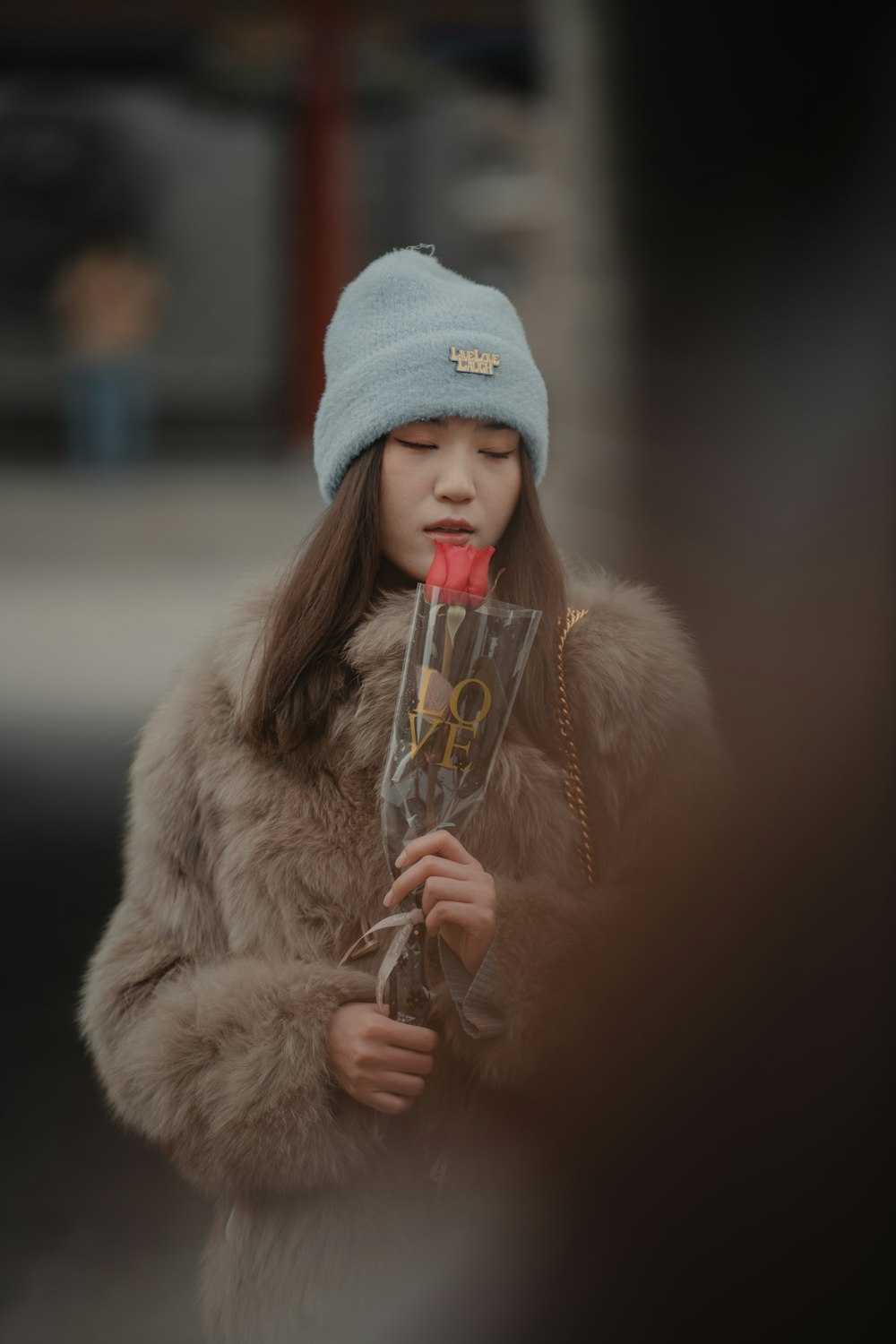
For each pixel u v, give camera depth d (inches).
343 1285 98.3
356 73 1359.5
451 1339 72.9
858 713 58.9
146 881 111.8
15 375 1782.7
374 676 101.3
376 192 1684.3
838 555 59.5
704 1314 59.5
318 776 104.1
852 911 58.7
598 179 323.3
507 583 108.2
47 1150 213.3
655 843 102.2
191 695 111.8
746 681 61.3
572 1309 63.3
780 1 61.9
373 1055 95.0
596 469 263.1
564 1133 72.0
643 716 103.0
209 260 1827.0
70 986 273.0
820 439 60.6
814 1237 58.1
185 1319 165.6
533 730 105.0
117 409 1391.5
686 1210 60.8
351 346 108.0
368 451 106.3
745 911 61.0
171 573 830.5
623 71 166.2
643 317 118.6
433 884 93.1
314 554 106.3
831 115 61.9
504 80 1369.3
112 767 433.7
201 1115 99.5
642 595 108.8
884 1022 57.9
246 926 104.7
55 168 1793.8
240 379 1820.9
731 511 62.9
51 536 950.4
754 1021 60.3
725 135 66.3
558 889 100.0
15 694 527.2
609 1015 68.5
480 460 106.0
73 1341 161.5
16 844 360.5
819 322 61.2
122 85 1734.7
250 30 1327.5
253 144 1818.4
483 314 106.9
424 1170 100.3
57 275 1796.3
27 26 1422.2
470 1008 93.9
